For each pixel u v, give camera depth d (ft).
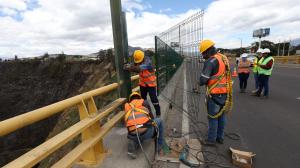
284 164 12.96
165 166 12.69
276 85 41.14
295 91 34.83
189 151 14.46
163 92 31.50
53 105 8.93
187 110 24.30
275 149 14.83
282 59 112.47
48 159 31.50
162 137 13.97
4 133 6.50
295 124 19.42
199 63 18.17
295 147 15.06
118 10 16.10
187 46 21.13
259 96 31.60
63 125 58.85
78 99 11.13
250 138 16.67
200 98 30.66
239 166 12.68
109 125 13.64
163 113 20.70
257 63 30.99
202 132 17.69
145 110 13.05
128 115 12.84
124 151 13.42
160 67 30.07
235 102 28.30
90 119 11.46
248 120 20.84
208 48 14.43
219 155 14.01
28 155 7.57
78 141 29.94
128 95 17.33
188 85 40.93
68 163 9.30
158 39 28.14
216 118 14.88
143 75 19.38
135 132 12.30
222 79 14.38
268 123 19.89
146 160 12.42
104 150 13.24
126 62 17.15
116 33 16.38
